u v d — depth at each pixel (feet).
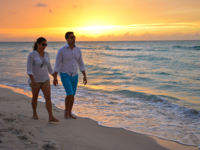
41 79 11.25
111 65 60.75
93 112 16.07
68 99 13.21
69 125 12.12
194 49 153.79
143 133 11.81
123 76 38.75
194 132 12.25
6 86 28.07
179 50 145.69
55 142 8.90
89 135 10.73
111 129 12.19
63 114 14.83
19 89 25.84
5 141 7.76
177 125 13.52
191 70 47.62
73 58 13.00
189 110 16.97
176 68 51.90
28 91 24.49
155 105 18.83
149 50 162.40
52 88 26.40
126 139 10.71
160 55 101.45
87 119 14.02
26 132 9.34
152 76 38.86
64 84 13.12
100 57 97.35
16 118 11.25
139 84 30.81
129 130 12.23
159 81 33.37
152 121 14.26
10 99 18.71
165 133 11.97
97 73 43.27
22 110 13.79
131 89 27.07
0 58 86.94
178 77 37.60
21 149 7.39
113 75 40.27
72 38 12.57
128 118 14.80
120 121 14.02
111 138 10.66
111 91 25.02
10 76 38.06
